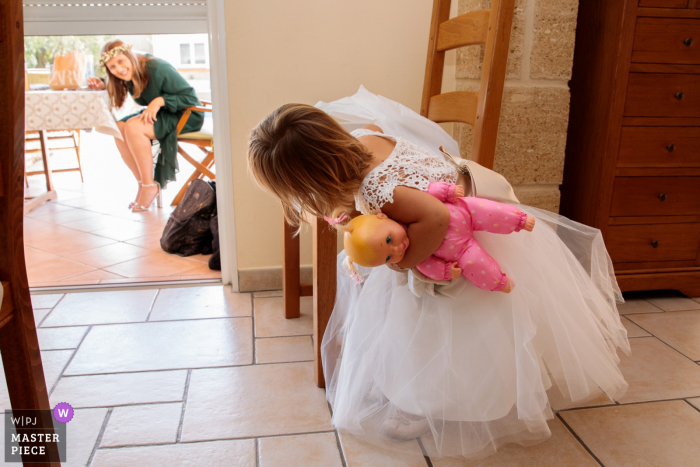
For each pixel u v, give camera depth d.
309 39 1.84
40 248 2.55
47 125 2.94
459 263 1.02
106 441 1.15
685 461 1.09
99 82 3.31
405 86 1.93
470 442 1.10
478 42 1.43
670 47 1.71
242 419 1.24
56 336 1.65
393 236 0.94
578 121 1.90
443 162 1.12
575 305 1.16
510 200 1.14
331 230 1.28
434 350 1.10
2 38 0.77
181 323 1.75
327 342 1.33
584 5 1.83
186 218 2.43
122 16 2.40
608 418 1.24
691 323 1.74
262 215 1.98
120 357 1.52
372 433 1.19
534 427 1.10
